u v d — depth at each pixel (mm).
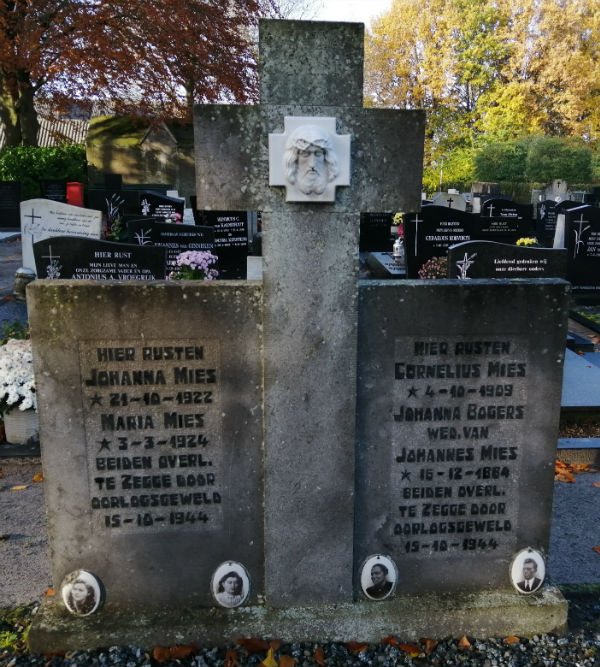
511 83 38438
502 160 34812
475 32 40875
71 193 20875
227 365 3094
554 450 3301
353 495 3201
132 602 3320
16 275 10531
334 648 3223
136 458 3178
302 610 3285
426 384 3182
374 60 42531
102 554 3264
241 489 3229
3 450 5449
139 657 3146
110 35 22719
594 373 7156
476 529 3369
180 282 3045
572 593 3703
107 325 3023
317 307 2979
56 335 3023
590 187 30766
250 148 2811
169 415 3139
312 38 2736
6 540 4242
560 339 3174
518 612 3316
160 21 22484
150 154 29625
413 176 2869
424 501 3318
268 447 3119
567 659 3178
